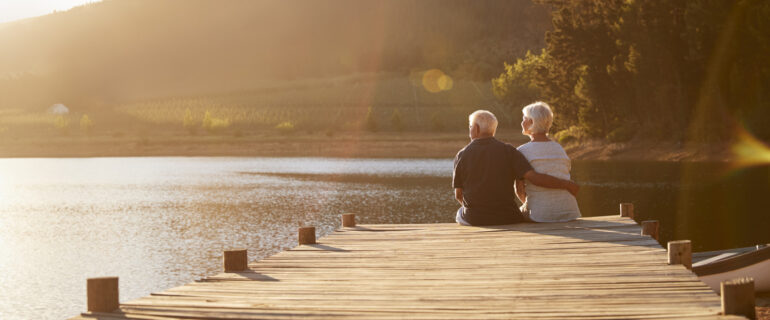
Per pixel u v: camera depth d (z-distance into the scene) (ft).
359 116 515.50
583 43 221.66
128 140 396.98
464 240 23.75
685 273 17.58
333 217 84.69
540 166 26.76
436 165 220.02
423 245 22.98
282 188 131.95
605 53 218.59
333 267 19.45
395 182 143.43
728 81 183.62
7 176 183.52
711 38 178.81
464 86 621.72
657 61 195.42
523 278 17.53
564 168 27.12
